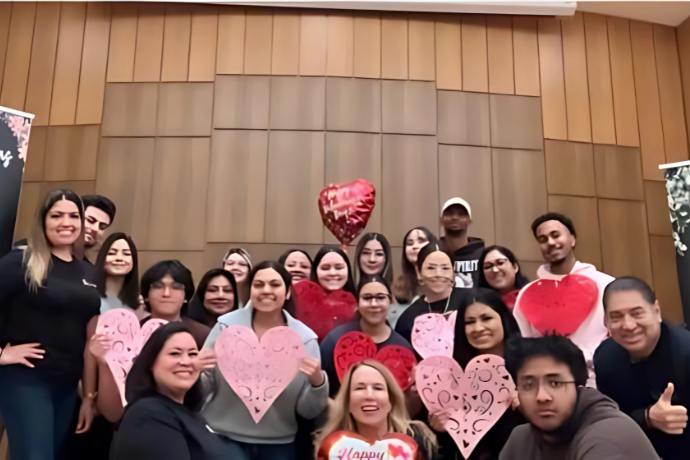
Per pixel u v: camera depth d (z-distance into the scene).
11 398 2.20
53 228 2.39
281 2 2.71
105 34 2.74
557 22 2.87
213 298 2.36
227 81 2.68
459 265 2.48
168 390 2.23
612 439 2.22
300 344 2.29
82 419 2.21
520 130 2.73
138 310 2.34
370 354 2.30
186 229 2.51
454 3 2.73
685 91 2.92
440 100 2.71
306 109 2.66
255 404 2.22
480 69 2.77
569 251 2.57
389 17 2.78
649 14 2.94
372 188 2.54
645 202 2.73
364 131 2.65
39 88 2.69
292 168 2.59
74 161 2.60
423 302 2.41
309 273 2.42
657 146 2.83
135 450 2.16
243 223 2.52
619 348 2.35
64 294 2.31
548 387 2.28
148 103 2.66
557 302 2.44
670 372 2.29
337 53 2.72
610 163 2.76
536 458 2.21
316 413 2.22
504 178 2.66
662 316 2.41
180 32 2.73
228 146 2.61
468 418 2.25
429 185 2.61
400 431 2.22
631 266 2.61
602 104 2.83
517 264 2.53
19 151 2.38
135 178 2.57
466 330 2.35
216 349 2.28
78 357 2.27
